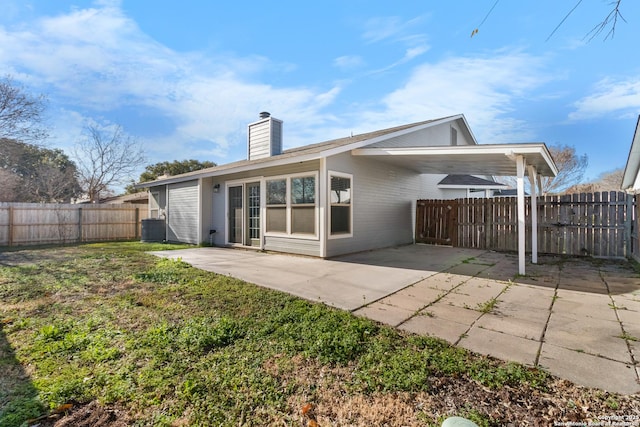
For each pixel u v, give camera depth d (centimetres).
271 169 894
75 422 189
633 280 539
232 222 1056
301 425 189
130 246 1064
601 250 772
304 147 1366
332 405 207
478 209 972
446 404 207
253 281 530
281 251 866
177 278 546
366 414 199
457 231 1015
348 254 831
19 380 230
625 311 380
